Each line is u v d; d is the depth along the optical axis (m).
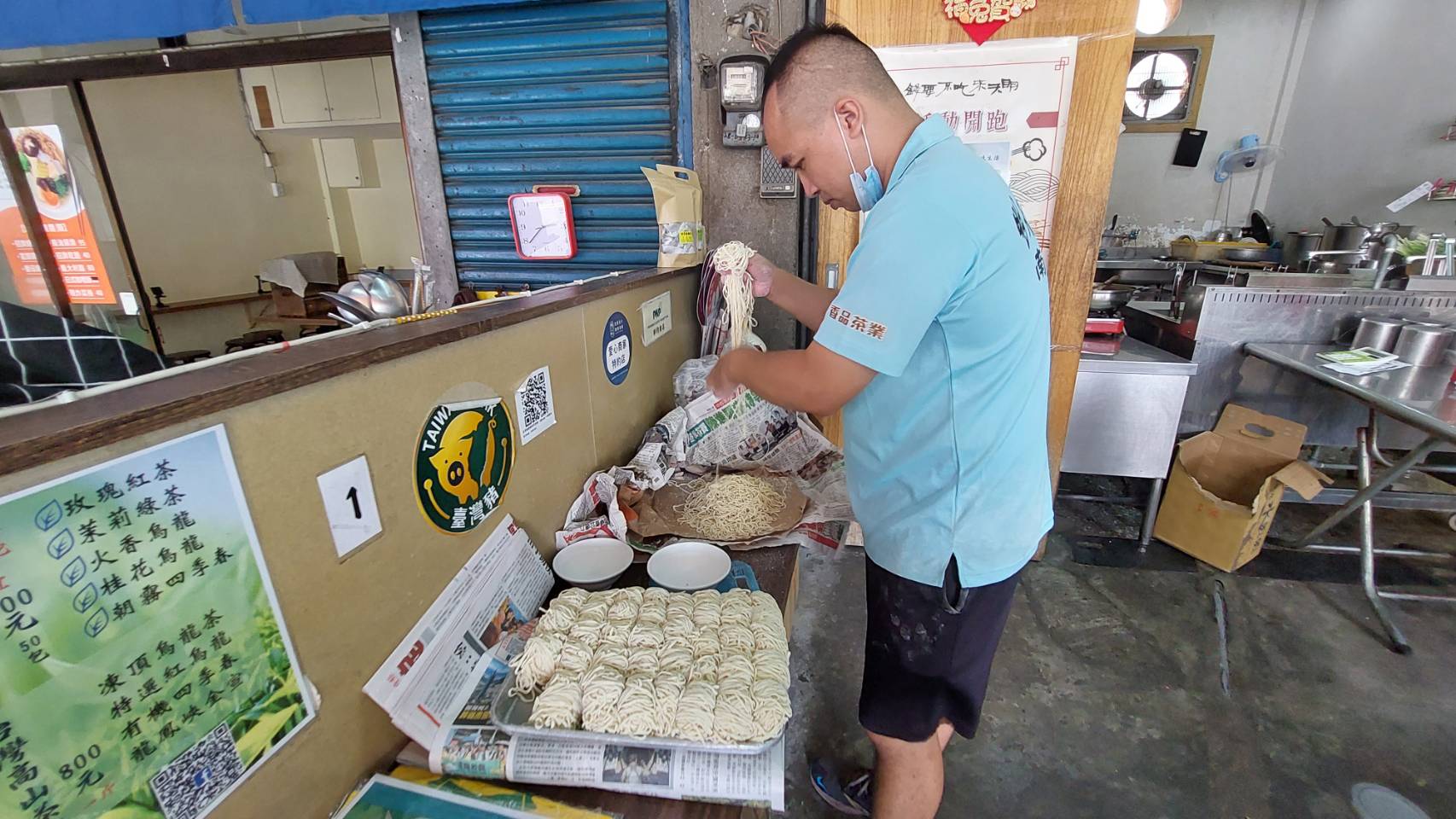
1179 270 3.40
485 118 2.50
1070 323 2.32
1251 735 1.79
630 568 1.31
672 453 1.68
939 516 1.06
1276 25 5.00
